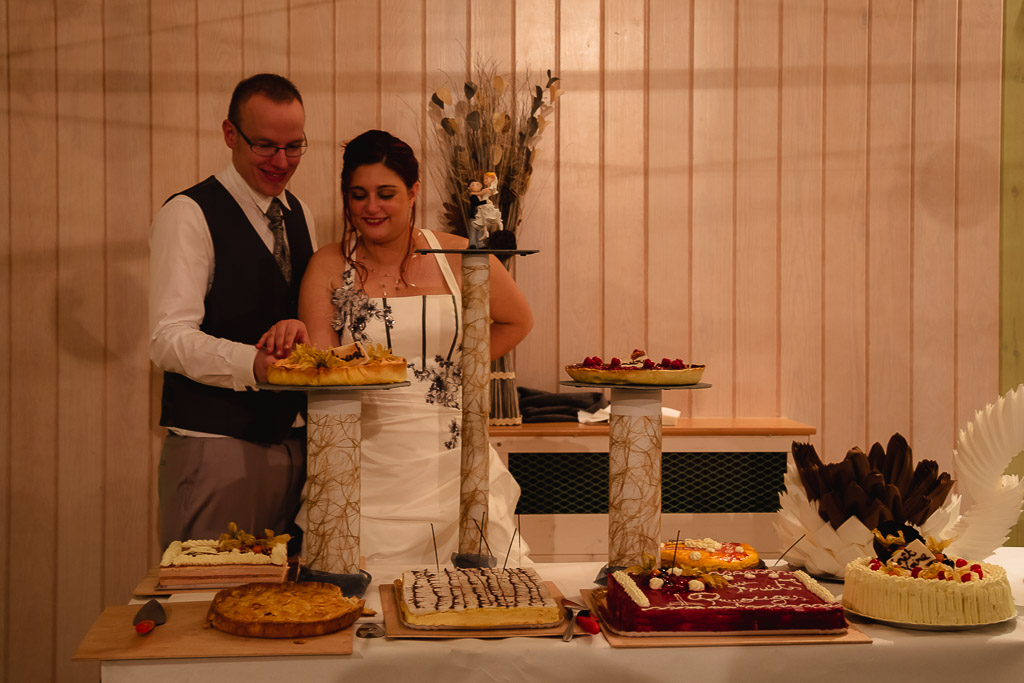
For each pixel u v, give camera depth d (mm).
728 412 3311
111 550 3137
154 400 3145
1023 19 3303
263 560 1645
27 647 3115
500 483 2295
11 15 3059
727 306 3295
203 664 1291
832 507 1648
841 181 3305
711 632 1376
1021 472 3334
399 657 1318
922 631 1424
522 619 1402
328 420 1571
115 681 1276
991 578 1463
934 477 1670
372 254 2197
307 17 3152
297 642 1332
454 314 2162
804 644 1361
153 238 2236
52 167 3090
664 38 3246
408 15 3176
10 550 3102
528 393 3174
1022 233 3334
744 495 3020
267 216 2377
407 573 1593
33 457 3107
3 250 3088
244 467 2252
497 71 3207
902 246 3322
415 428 2131
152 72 3111
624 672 1340
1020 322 3348
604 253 3258
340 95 3166
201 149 3133
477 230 1677
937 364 3340
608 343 3268
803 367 3316
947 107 3307
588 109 3236
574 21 3225
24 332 3098
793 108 3283
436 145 3193
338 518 1581
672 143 3262
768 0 3262
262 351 1979
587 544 2973
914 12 3291
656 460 1615
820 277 3312
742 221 3287
